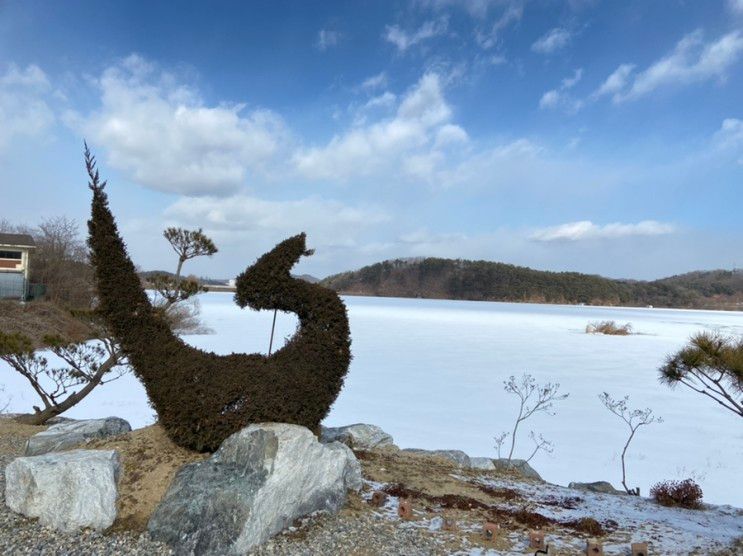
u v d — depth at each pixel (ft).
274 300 20.99
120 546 15.42
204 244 31.07
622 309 323.16
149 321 20.36
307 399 19.86
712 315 252.21
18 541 15.38
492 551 17.20
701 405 58.03
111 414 44.91
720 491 34.63
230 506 15.79
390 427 46.52
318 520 18.02
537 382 67.72
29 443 22.75
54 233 116.47
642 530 21.43
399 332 125.29
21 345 32.60
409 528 18.43
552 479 36.42
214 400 18.78
